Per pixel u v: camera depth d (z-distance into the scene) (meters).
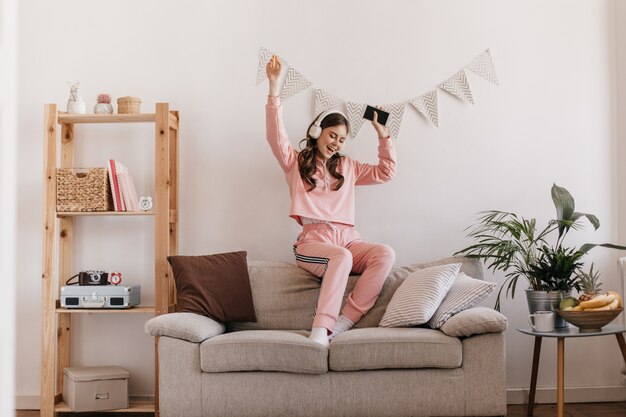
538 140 3.61
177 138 3.53
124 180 3.34
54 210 3.29
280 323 3.17
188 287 3.11
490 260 3.56
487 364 2.67
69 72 3.61
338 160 3.37
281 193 3.59
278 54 3.61
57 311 3.28
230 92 3.61
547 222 3.59
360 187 3.59
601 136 3.61
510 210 3.59
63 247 3.52
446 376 2.68
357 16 3.62
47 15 3.62
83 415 3.37
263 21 3.62
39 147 3.59
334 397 2.70
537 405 3.48
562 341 2.78
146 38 3.62
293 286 3.22
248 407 2.71
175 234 3.51
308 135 3.33
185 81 3.61
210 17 3.62
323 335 2.83
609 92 3.62
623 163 3.58
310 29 3.62
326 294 2.94
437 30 3.62
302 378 2.71
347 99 3.60
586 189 3.60
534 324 2.94
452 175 3.60
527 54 3.62
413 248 3.58
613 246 3.15
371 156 3.58
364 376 2.70
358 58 3.61
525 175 3.60
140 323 3.54
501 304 3.55
